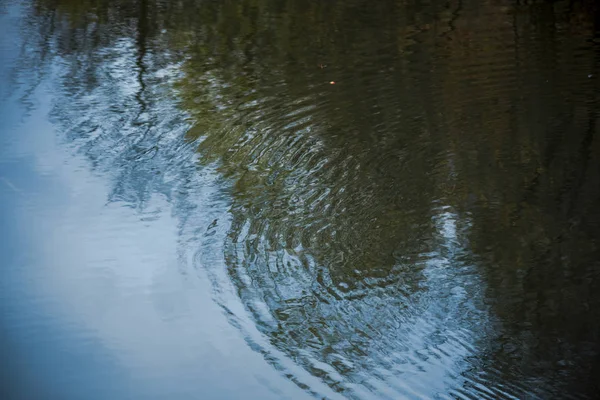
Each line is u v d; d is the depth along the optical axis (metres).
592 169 7.08
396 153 7.53
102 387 4.59
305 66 10.12
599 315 5.10
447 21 11.96
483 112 8.39
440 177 7.05
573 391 4.41
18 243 6.09
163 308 5.31
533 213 6.42
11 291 5.51
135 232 6.28
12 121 8.55
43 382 4.64
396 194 6.79
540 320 5.08
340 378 4.59
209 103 8.98
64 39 11.69
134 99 9.18
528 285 5.46
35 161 7.58
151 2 13.92
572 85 9.00
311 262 5.80
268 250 5.98
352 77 9.65
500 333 4.96
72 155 7.72
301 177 7.15
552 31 11.14
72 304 5.38
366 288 5.47
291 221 6.39
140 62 10.56
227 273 5.69
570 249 5.89
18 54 10.92
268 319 5.16
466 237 6.09
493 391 4.43
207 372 4.69
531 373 4.58
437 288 5.45
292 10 13.07
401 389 4.47
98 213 6.58
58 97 9.27
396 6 13.03
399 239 6.10
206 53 10.88
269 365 4.72
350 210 6.54
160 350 4.89
